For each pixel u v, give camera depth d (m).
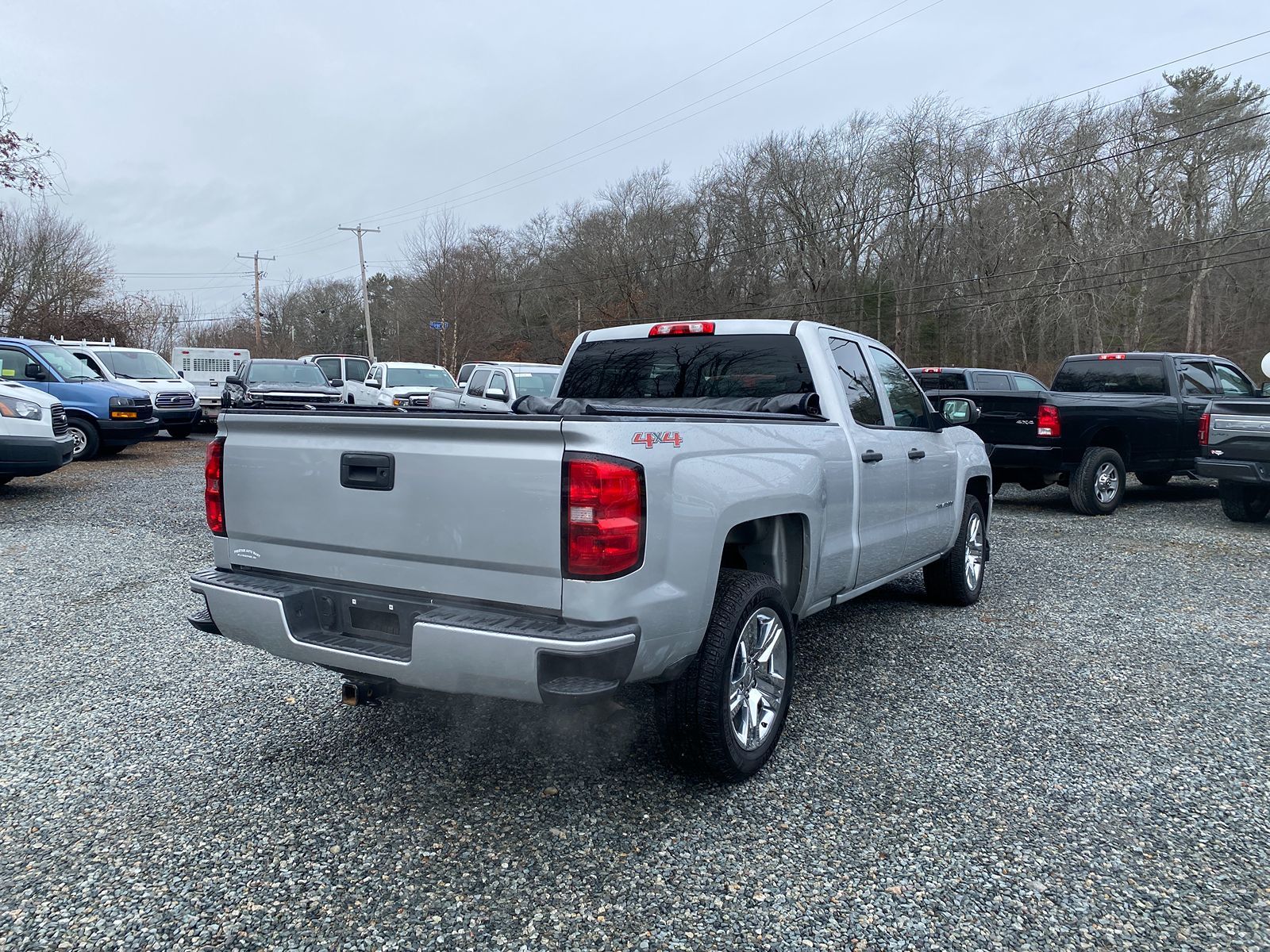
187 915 2.49
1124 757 3.56
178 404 18.34
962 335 48.56
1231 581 6.75
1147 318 40.28
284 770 3.42
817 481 3.82
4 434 9.37
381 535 3.02
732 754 3.19
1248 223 38.09
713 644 3.10
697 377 4.70
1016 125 44.69
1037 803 3.17
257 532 3.37
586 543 2.62
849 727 3.87
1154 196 40.47
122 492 11.02
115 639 5.10
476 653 2.64
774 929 2.43
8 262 33.88
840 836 2.93
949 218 48.00
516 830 2.96
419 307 66.75
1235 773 3.42
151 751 3.60
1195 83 39.53
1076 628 5.44
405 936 2.40
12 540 7.82
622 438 2.68
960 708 4.09
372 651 2.93
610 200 58.91
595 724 3.88
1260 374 39.09
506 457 2.75
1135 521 9.68
